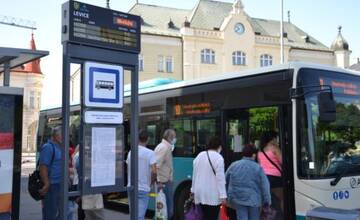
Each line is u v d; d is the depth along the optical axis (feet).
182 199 33.19
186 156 32.96
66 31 18.65
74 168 26.45
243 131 28.45
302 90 25.12
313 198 24.16
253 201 22.97
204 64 191.93
